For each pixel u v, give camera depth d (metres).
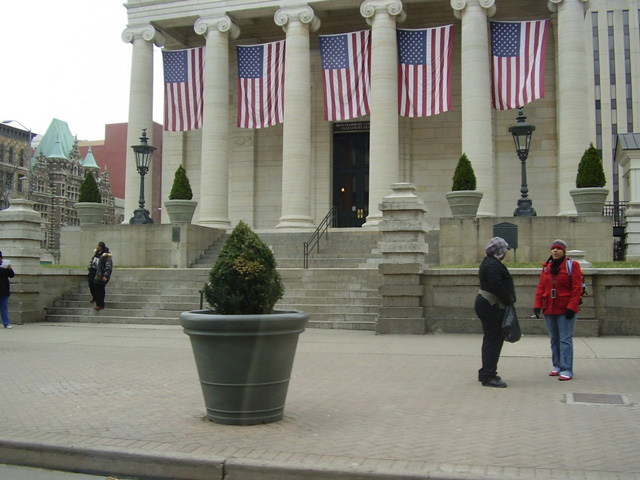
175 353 13.27
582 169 23.23
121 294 21.61
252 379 7.38
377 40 29.86
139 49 34.16
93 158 93.25
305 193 30.81
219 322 7.21
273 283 7.68
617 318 15.48
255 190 36.09
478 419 7.62
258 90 31.22
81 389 9.50
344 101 29.94
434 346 14.16
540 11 32.31
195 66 32.78
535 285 15.97
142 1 34.12
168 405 8.45
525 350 13.50
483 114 28.86
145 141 28.73
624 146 32.78
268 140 36.19
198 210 36.41
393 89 29.70
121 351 13.58
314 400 8.69
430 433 7.02
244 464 6.00
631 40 76.19
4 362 12.05
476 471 5.74
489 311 9.65
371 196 29.42
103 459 6.38
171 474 6.17
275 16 31.75
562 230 22.47
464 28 29.55
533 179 32.44
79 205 28.86
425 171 33.97
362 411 8.05
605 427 7.23
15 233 19.84
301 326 7.65
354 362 11.95
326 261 25.03
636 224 27.05
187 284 21.97
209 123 32.28
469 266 20.66
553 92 32.47
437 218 33.59
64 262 27.83
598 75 76.56
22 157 86.44
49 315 20.56
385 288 16.66
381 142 29.30
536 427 7.24
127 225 27.17
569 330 10.23
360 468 5.84
